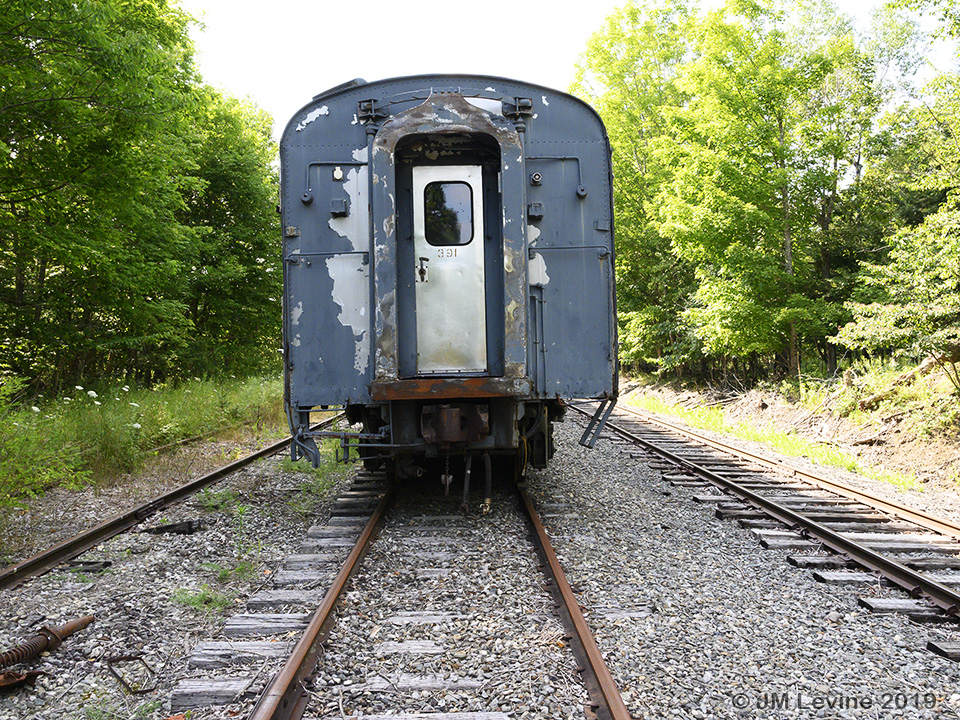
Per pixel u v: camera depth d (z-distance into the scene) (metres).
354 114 6.24
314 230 6.15
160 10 12.41
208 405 13.00
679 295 21.50
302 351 6.12
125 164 10.12
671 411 18.95
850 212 20.08
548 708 3.02
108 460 7.96
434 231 6.28
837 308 15.60
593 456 10.18
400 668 3.40
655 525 6.34
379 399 5.74
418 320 6.18
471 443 6.20
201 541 5.62
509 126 6.05
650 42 23.91
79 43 8.26
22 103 8.53
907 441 10.97
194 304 22.75
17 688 3.27
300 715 2.95
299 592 4.41
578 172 6.30
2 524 5.66
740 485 8.05
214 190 22.19
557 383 6.17
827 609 4.41
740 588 4.71
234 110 23.42
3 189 9.80
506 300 5.90
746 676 3.41
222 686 3.18
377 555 5.20
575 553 5.32
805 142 16.27
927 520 6.56
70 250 10.83
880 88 22.95
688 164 17.34
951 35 10.96
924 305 10.75
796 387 16.30
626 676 3.34
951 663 3.65
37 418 7.62
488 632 3.80
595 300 6.25
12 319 13.29
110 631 3.88
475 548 5.39
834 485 8.15
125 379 17.89
